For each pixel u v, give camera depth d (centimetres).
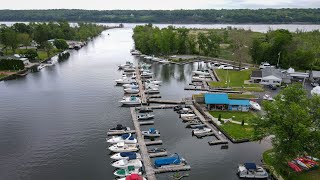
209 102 8156
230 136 6656
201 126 7212
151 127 7356
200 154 6072
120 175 5175
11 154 5988
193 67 14975
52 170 5441
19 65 13575
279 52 13850
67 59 17275
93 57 17950
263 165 5544
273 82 10644
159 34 18325
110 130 6931
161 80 12212
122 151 6050
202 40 17962
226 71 13038
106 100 9425
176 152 6128
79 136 6800
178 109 8450
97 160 5800
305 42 16362
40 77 12650
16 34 17950
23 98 9625
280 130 4750
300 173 5112
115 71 13762
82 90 10562
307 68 13175
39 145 6369
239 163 5731
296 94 5112
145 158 5731
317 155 5109
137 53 18700
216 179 5212
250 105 8344
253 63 15175
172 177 5188
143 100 9256
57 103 9125
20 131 7056
